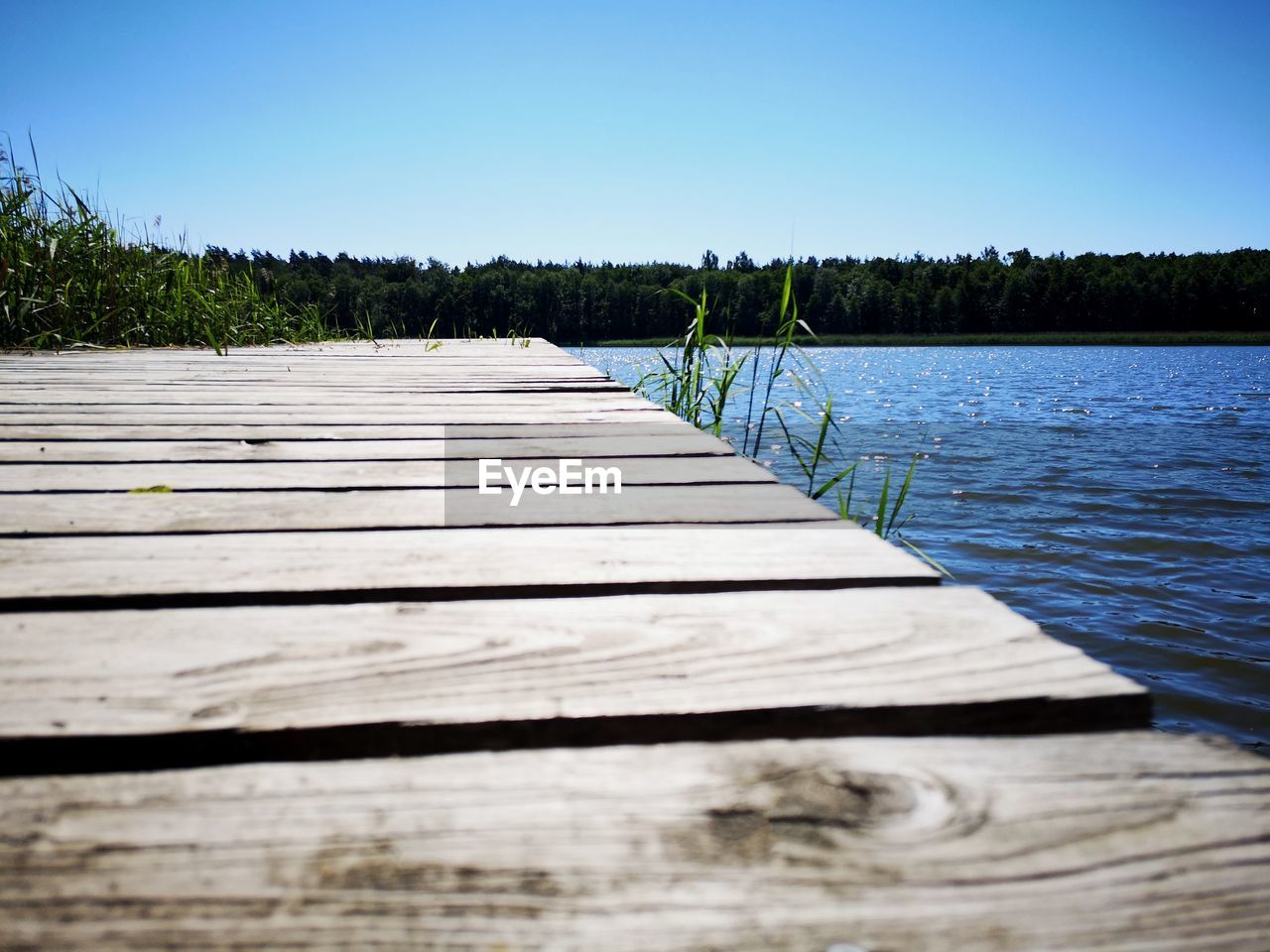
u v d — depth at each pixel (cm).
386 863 46
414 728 58
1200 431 1198
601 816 50
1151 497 696
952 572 486
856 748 57
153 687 64
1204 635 386
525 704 62
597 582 89
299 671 67
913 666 68
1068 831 48
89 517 118
